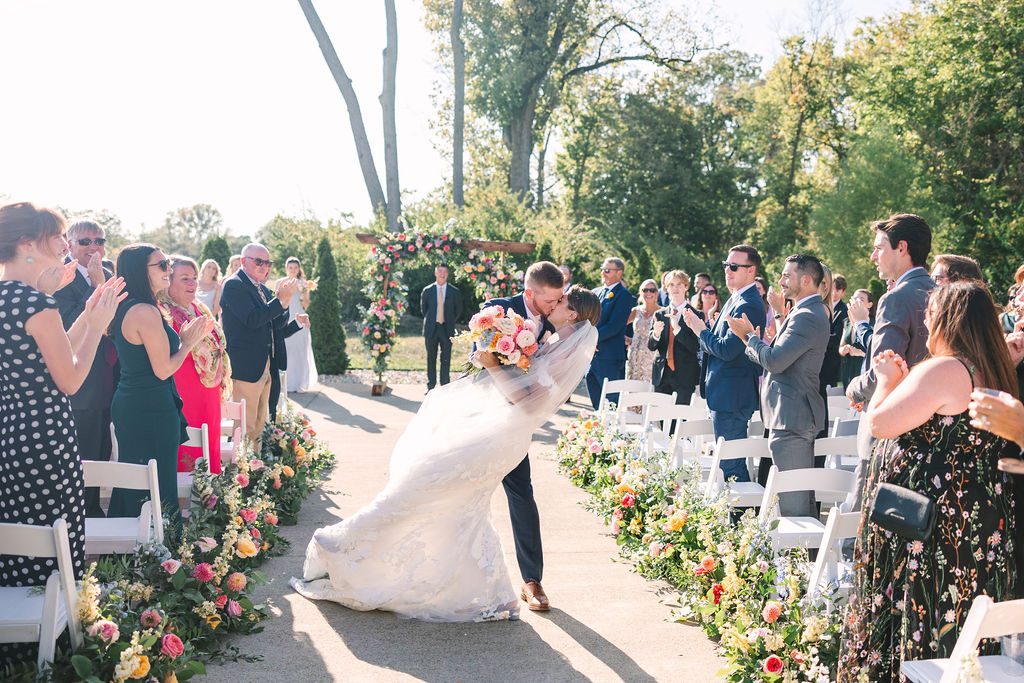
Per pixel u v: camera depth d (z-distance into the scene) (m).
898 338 3.58
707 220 37.44
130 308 3.95
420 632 3.78
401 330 25.67
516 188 30.89
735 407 5.63
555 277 3.90
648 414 5.78
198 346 5.04
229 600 3.66
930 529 2.38
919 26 30.53
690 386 8.19
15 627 2.58
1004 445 2.54
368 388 13.08
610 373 8.80
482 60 28.64
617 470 5.55
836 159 39.72
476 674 3.36
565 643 3.69
